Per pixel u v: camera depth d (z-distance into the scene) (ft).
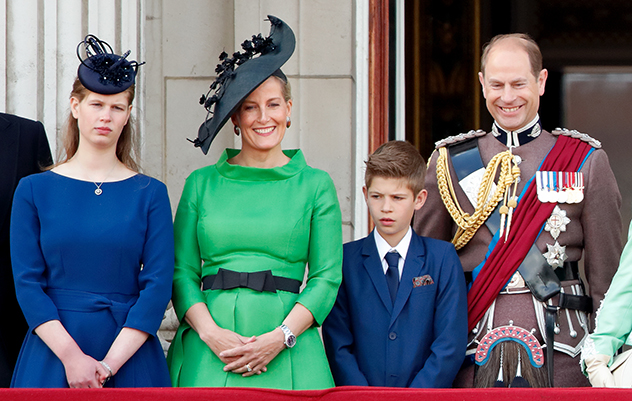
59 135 54.03
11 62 53.67
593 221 43.70
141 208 40.68
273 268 41.65
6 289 42.96
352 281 43.93
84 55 54.75
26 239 39.55
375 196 43.47
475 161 45.42
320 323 41.34
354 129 64.28
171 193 63.77
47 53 54.39
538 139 45.47
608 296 40.32
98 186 40.68
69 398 34.60
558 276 43.32
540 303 42.86
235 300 40.91
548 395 34.45
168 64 64.23
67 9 54.70
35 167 44.93
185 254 42.68
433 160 46.62
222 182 43.37
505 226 44.06
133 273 40.22
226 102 42.04
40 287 39.09
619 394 34.19
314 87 63.62
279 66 42.34
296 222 42.09
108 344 38.93
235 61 43.39
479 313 43.32
